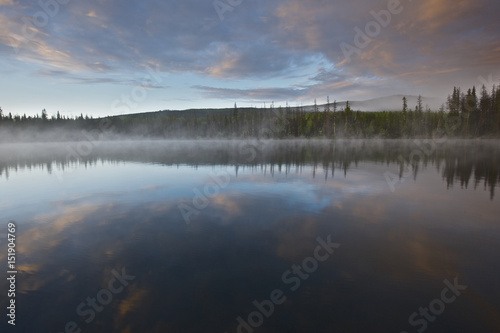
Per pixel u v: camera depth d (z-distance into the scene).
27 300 6.23
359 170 25.80
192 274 7.23
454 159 33.91
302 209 13.08
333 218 11.65
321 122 115.44
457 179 20.22
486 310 5.53
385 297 6.04
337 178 21.53
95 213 13.03
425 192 16.17
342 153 47.16
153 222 11.57
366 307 5.70
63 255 8.55
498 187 17.33
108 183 20.94
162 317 5.54
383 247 8.66
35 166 33.69
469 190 16.56
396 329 5.05
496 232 9.77
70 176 24.97
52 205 14.66
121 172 27.17
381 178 21.20
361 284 6.55
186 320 5.43
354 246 8.75
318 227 10.59
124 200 15.55
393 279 6.77
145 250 8.80
